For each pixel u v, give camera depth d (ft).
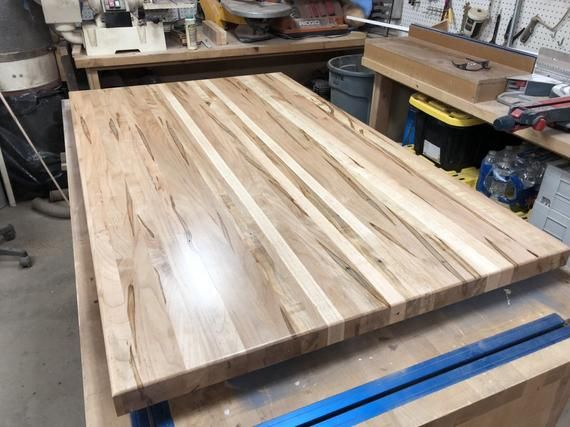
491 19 6.98
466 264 2.86
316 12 8.59
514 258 2.93
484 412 2.56
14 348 5.78
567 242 4.76
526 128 4.51
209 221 3.17
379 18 8.97
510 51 5.83
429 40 7.00
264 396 2.47
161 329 2.38
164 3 7.07
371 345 2.78
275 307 2.51
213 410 2.39
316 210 3.32
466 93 5.39
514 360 2.68
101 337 2.89
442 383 2.55
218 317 2.45
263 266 2.78
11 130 7.80
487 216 3.36
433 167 4.02
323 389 2.52
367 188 3.63
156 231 3.07
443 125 6.27
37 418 4.97
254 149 4.17
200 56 7.59
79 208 4.13
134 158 3.96
